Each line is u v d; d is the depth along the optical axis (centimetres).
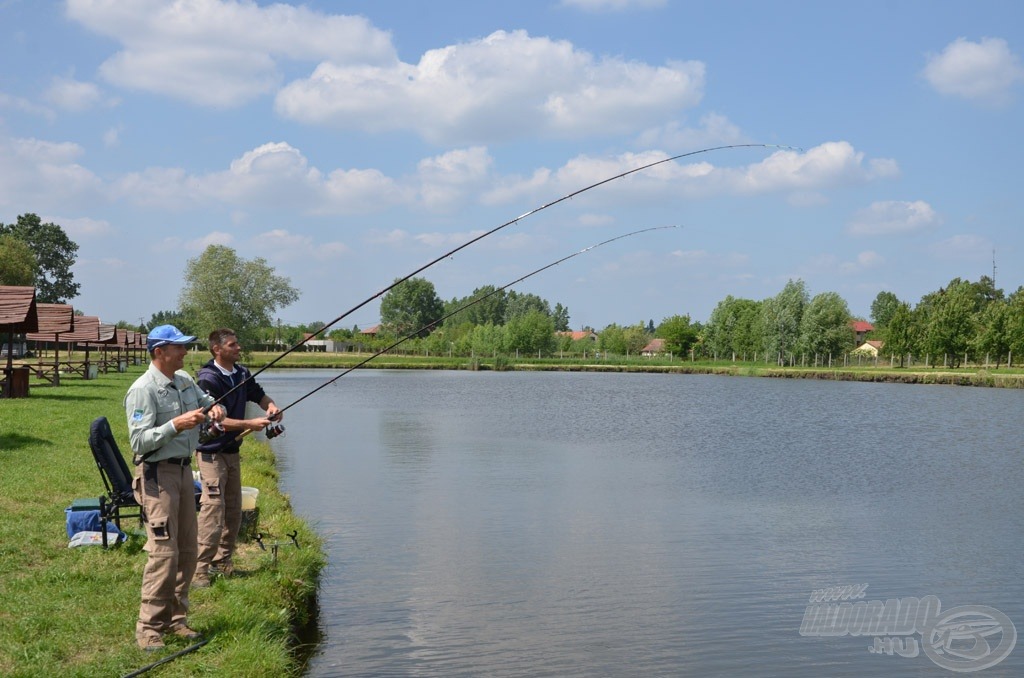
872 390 6222
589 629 855
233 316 7981
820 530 1364
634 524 1375
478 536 1249
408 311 15512
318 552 1006
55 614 652
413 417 3506
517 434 2845
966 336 8388
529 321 12888
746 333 11044
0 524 898
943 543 1281
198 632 639
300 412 3756
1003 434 3039
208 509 761
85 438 1625
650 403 4662
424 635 818
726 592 998
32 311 2739
